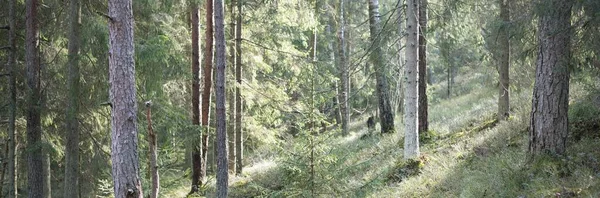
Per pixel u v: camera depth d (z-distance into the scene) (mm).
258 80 17484
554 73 7820
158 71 11117
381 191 10070
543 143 7996
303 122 8461
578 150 8086
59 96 11773
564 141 7914
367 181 10438
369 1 16141
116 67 6715
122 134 6730
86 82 11305
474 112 17344
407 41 11477
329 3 21344
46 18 11156
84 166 13648
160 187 9852
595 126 8898
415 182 9852
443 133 15039
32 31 10375
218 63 9117
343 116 22234
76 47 10094
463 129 14547
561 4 7062
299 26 16469
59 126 12820
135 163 6852
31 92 10336
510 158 8750
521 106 12961
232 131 16859
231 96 16453
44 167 13133
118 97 6727
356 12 22891
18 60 11672
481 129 13172
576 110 9656
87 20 10312
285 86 16750
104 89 11469
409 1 11375
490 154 9773
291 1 15281
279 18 15438
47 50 11367
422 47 14836
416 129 11508
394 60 17547
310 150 8234
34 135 10594
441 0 14234
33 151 10375
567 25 7578
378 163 12750
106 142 13242
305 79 10047
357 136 19641
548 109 7926
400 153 12805
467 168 9406
